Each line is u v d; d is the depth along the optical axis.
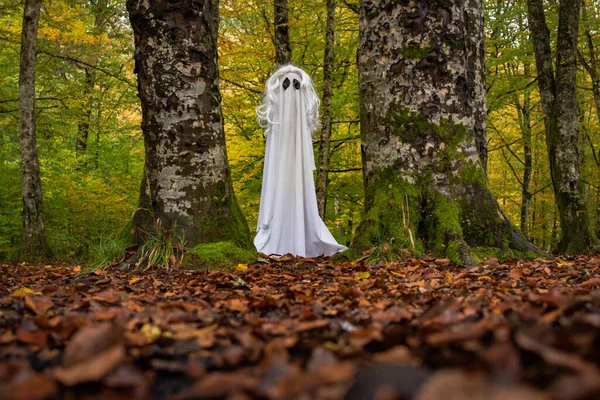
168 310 2.42
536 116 20.27
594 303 2.10
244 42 13.41
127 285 3.99
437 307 2.22
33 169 10.66
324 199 11.55
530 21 11.74
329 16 11.56
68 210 13.72
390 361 1.36
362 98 6.11
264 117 7.16
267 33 13.37
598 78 15.21
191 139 5.70
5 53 13.49
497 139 18.11
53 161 14.36
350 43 13.85
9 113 13.34
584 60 15.06
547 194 20.50
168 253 5.30
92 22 15.65
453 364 1.32
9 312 2.44
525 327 1.42
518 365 1.17
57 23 12.34
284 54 11.45
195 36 5.73
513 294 3.04
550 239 22.83
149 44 5.69
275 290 3.79
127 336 1.60
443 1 5.76
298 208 7.09
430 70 5.74
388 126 5.83
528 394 0.89
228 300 3.06
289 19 11.94
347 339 1.64
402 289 3.59
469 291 3.41
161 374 1.43
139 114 17.61
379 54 5.91
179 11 5.66
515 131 18.47
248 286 3.95
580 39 14.45
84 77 15.12
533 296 2.54
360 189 14.36
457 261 5.14
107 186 14.94
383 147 5.86
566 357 1.15
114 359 1.24
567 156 10.89
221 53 13.04
